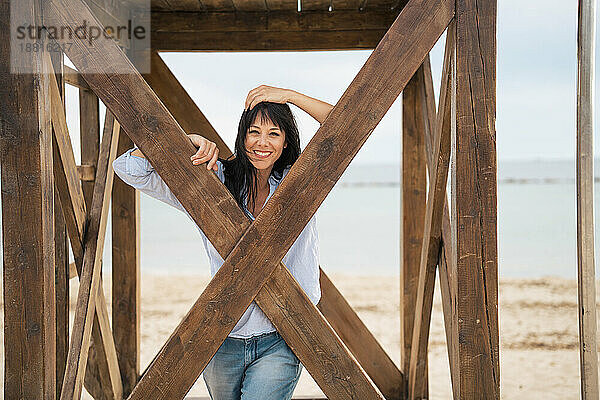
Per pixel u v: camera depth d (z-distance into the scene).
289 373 2.49
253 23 3.95
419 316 3.34
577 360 8.74
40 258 2.27
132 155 2.43
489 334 2.26
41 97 2.27
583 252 2.90
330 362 2.29
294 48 3.96
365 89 2.24
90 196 3.81
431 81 3.50
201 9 3.91
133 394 2.25
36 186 2.26
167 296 12.20
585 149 2.89
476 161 2.25
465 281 2.26
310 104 2.51
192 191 2.25
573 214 17.38
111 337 3.73
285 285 2.26
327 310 4.10
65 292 3.29
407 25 2.24
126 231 4.06
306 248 2.52
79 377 2.91
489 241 2.25
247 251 2.24
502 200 18.36
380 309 11.59
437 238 3.06
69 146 2.93
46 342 2.28
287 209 2.24
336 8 3.90
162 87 3.97
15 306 2.28
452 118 2.33
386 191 20.20
